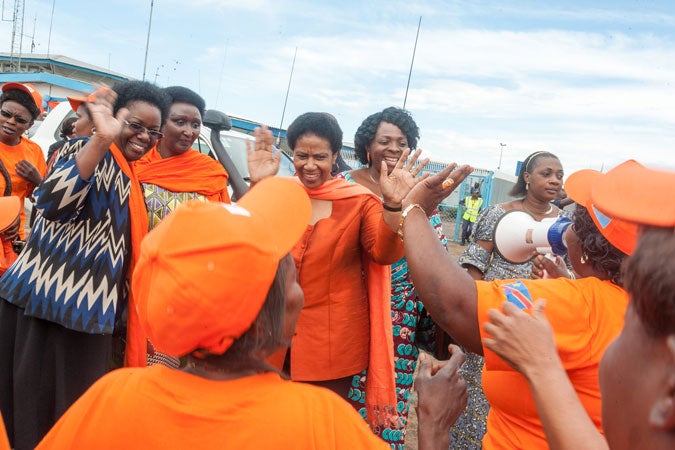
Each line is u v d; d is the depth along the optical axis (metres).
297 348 2.75
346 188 2.83
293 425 1.09
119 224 2.78
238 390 1.13
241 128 10.83
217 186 3.41
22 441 2.68
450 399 1.55
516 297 1.41
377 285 2.82
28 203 7.36
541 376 1.13
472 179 17.69
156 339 1.14
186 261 1.07
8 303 2.77
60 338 2.69
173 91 3.41
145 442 1.09
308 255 2.73
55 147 5.45
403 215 1.59
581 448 1.04
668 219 0.80
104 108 2.57
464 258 3.68
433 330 3.27
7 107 4.57
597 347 1.39
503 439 1.60
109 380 1.20
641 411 0.79
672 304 0.74
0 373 2.76
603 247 1.45
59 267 2.69
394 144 3.52
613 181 0.95
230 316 1.08
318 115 2.83
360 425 1.16
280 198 1.34
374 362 2.78
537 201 3.86
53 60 21.62
